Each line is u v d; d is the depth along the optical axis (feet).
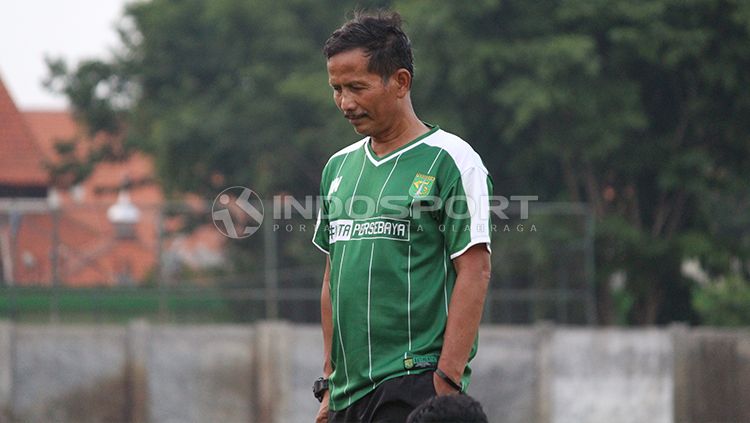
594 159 278.87
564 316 243.81
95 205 243.60
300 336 219.82
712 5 267.39
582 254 244.63
